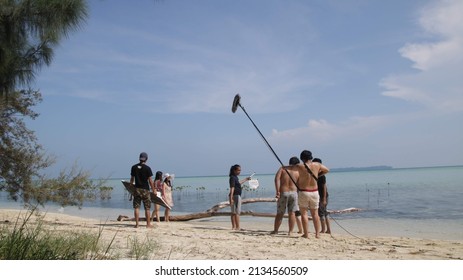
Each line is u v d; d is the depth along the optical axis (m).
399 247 7.55
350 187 38.94
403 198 21.92
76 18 7.11
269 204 22.31
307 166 8.59
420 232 10.72
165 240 7.23
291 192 9.09
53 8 6.90
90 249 5.36
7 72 7.88
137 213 9.74
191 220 14.83
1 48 7.15
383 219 13.74
